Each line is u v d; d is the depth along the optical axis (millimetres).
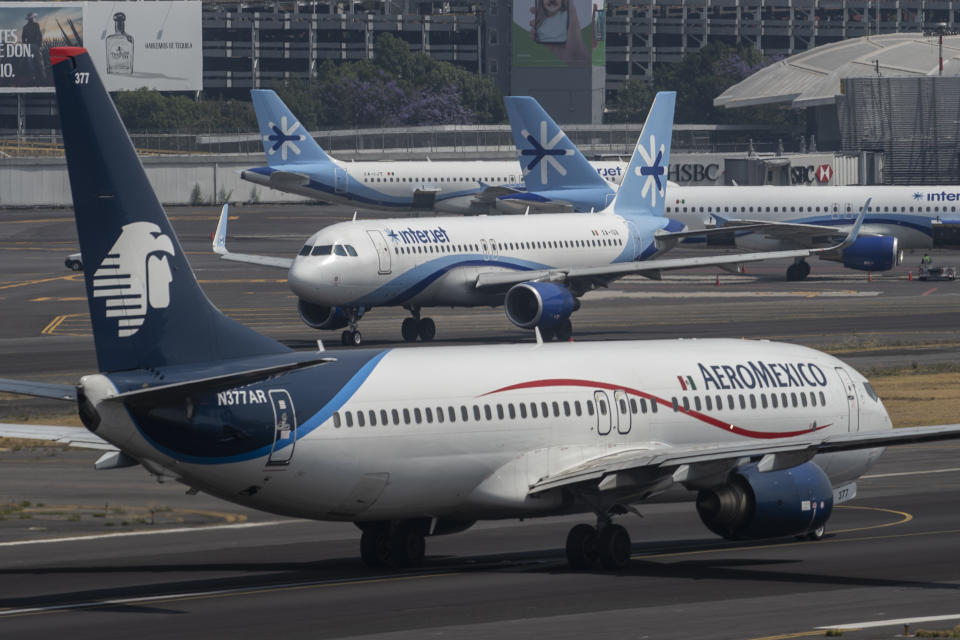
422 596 111438
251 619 102688
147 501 160875
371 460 116562
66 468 182125
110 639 96375
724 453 116938
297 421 113312
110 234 110562
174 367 113125
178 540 139500
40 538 139500
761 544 137125
